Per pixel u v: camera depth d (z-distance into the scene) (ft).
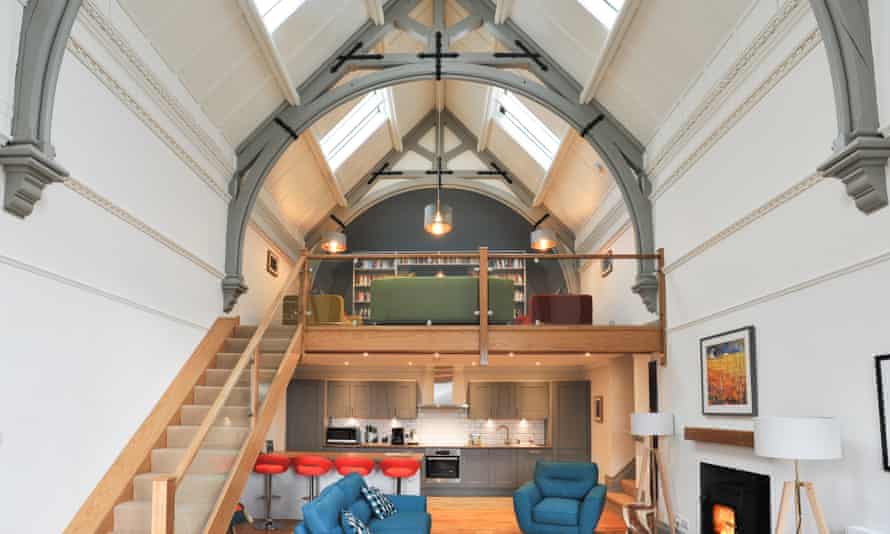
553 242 38.86
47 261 16.10
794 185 16.72
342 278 45.24
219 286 28.40
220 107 26.16
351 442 42.73
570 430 42.52
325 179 39.42
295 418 43.11
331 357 31.96
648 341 27.14
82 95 17.51
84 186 17.44
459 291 28.30
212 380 24.98
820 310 15.83
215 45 23.12
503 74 29.63
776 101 17.87
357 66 30.09
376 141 42.09
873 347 13.88
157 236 22.03
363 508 23.93
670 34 22.39
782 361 17.53
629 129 28.78
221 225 28.53
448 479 41.75
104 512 17.74
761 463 18.42
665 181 26.48
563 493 29.37
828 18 14.07
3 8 14.53
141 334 21.18
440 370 44.09
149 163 21.50
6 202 14.57
